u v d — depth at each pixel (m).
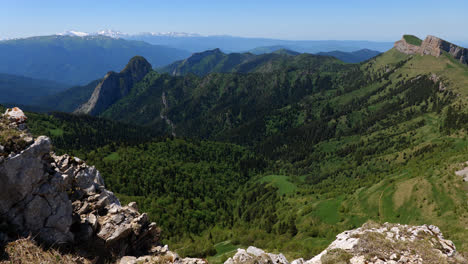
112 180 170.50
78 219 24.14
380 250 29.39
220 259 101.38
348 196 158.25
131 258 24.62
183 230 139.38
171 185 187.75
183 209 161.25
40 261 19.56
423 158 193.38
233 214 193.75
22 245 19.66
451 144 194.38
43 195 21.59
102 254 24.05
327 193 185.88
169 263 24.44
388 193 137.88
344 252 30.17
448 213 102.69
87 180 27.39
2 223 19.83
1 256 18.64
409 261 27.61
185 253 109.75
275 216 168.25
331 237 120.06
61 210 22.31
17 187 20.30
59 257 20.78
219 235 139.88
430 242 32.47
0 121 23.05
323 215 146.12
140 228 27.27
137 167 195.62
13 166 20.11
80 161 27.88
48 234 21.45
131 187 168.12
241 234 139.38
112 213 26.83
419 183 129.88
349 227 127.12
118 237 24.89
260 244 123.12
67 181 23.34
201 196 193.62
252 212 188.25
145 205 145.88
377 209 132.12
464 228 87.50
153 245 28.98
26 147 21.44
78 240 23.50
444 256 29.19
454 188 113.56
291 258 89.38
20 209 20.64
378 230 35.72
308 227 135.75
